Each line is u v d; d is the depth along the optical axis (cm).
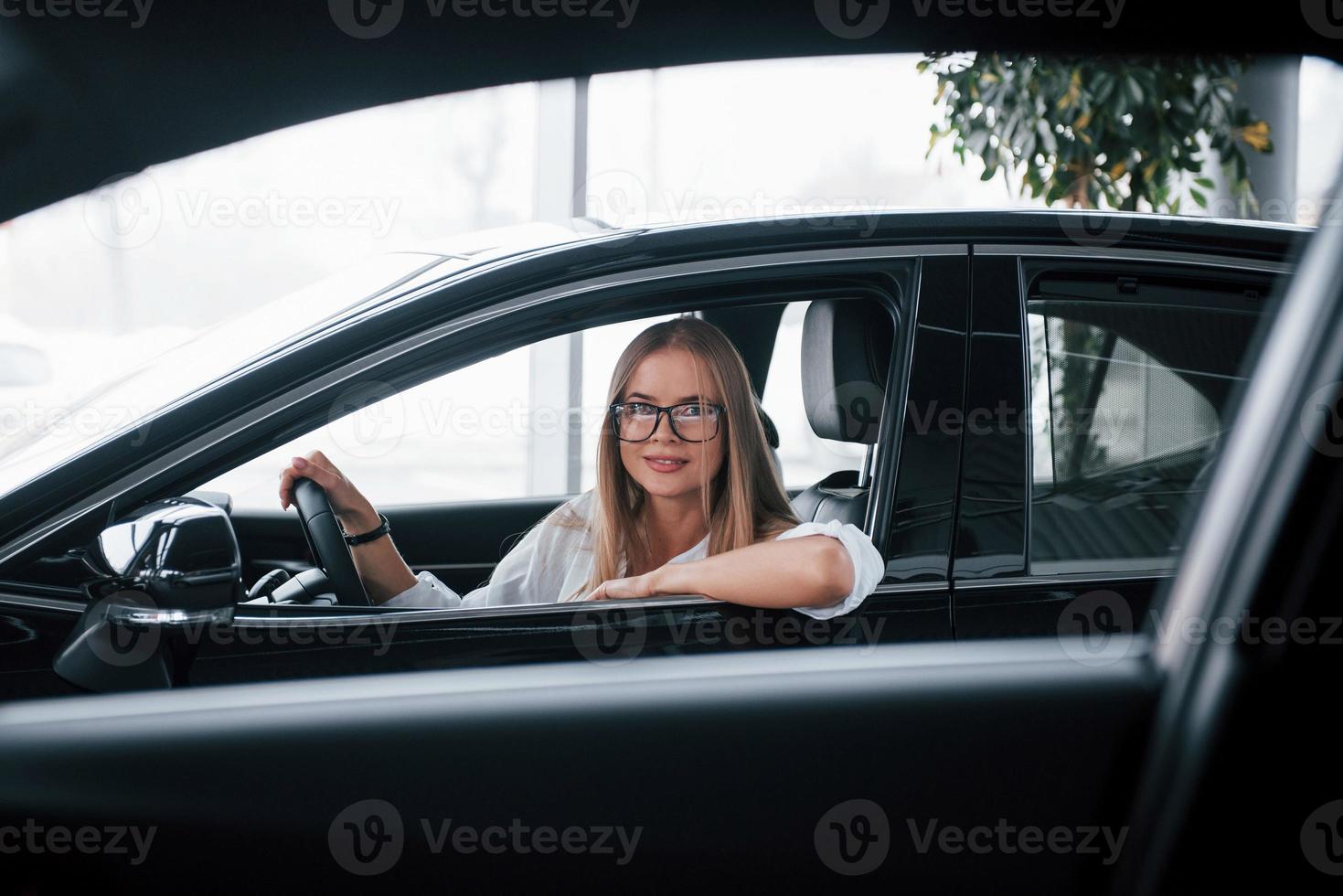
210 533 120
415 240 201
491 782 129
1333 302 136
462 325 142
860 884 137
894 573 148
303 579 173
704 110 570
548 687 135
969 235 156
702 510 164
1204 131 482
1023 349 154
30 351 288
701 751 133
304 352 139
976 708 139
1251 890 137
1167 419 162
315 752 127
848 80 563
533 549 180
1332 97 491
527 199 570
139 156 248
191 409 136
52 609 131
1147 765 140
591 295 146
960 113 489
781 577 143
